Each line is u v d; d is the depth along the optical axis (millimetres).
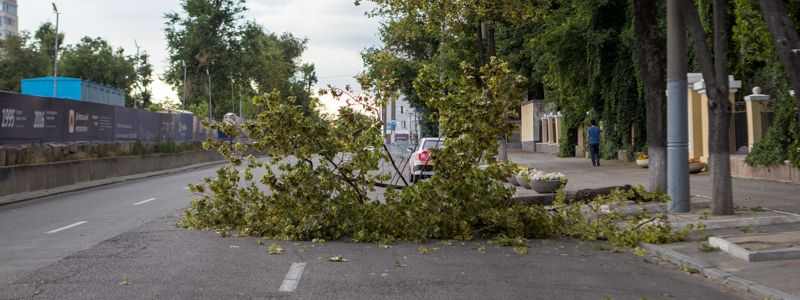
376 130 11141
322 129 10875
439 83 11531
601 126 34625
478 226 10922
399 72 45781
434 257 8859
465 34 29266
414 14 27125
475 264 8336
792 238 8969
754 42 17797
